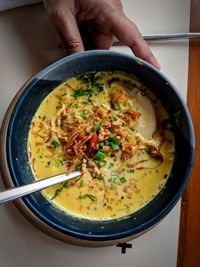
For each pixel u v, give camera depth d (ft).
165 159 0.89
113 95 0.90
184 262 0.91
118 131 0.87
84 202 0.87
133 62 0.84
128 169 0.89
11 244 0.89
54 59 0.93
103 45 0.93
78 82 0.89
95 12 0.87
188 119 0.84
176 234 0.92
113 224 0.86
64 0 0.85
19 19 0.94
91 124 0.87
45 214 0.81
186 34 0.95
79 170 0.86
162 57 0.96
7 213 0.89
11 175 0.80
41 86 0.84
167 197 0.85
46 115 0.88
